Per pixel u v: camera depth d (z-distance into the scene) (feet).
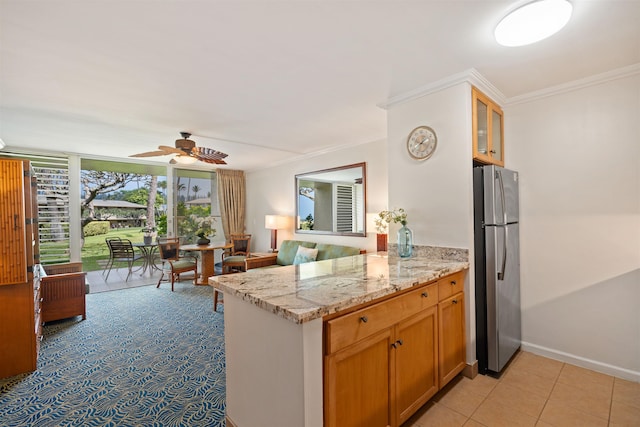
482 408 6.21
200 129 11.85
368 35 5.71
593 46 6.16
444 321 6.67
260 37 5.73
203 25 5.31
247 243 19.93
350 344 4.51
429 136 8.00
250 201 22.66
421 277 5.87
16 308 7.68
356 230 14.40
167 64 6.71
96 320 11.51
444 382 6.58
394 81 7.69
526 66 7.00
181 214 20.86
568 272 8.03
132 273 20.15
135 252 20.17
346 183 14.92
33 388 7.06
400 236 8.13
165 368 7.93
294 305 4.13
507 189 7.87
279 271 6.66
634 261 7.13
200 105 9.21
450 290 6.94
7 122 10.69
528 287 8.68
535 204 8.55
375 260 8.02
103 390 6.96
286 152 16.48
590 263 7.70
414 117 8.37
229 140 13.78
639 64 6.90
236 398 5.48
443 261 7.56
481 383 7.13
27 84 7.60
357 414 4.64
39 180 15.34
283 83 7.75
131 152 16.12
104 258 19.92
